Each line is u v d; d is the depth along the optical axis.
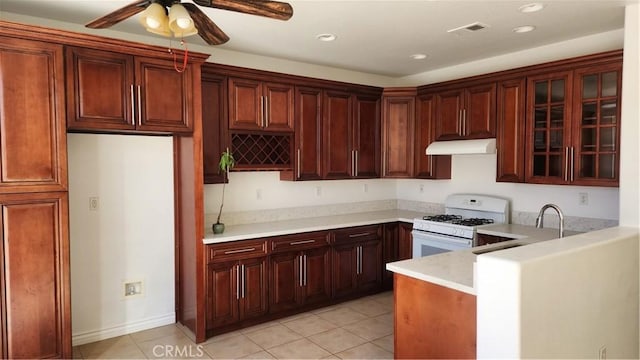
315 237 4.16
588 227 3.74
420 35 3.63
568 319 2.17
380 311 4.19
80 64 2.92
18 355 2.76
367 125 4.79
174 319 3.92
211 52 4.08
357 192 5.23
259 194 4.41
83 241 3.44
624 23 3.07
